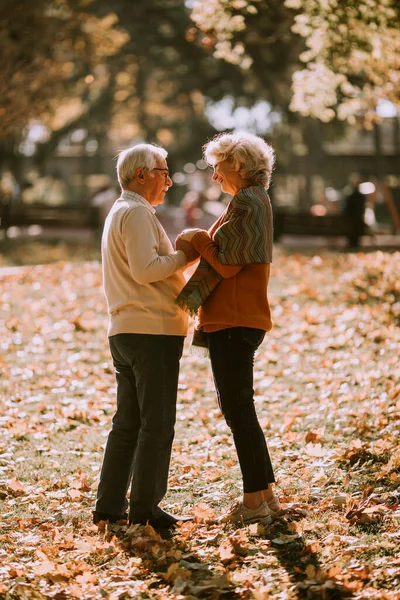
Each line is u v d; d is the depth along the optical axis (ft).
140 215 16.65
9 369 33.12
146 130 155.22
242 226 16.25
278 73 102.22
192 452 22.82
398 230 91.61
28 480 20.79
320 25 40.91
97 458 22.56
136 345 16.79
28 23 68.03
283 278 52.06
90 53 74.84
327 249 70.33
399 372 29.45
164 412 16.94
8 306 45.65
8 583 14.83
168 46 128.98
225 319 16.49
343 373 30.81
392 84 45.11
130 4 126.31
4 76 67.82
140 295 16.84
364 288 46.85
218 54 47.91
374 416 24.59
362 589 13.92
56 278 55.47
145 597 14.23
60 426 25.67
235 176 16.90
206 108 150.92
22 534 17.24
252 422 16.79
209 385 30.58
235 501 17.56
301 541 16.02
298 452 21.91
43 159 151.53
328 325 39.29
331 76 45.50
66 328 40.45
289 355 34.58
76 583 14.79
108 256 17.11
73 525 17.58
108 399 28.84
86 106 144.25
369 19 38.81
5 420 26.08
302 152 148.05
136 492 16.94
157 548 15.90
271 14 49.83
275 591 14.11
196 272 16.56
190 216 112.16
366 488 18.38
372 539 15.81
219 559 15.55
